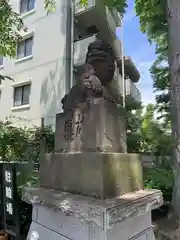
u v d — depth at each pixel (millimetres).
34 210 1720
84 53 7395
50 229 1536
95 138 1525
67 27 7891
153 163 3426
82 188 1456
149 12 3080
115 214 1162
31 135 4770
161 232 1944
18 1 9555
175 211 1968
